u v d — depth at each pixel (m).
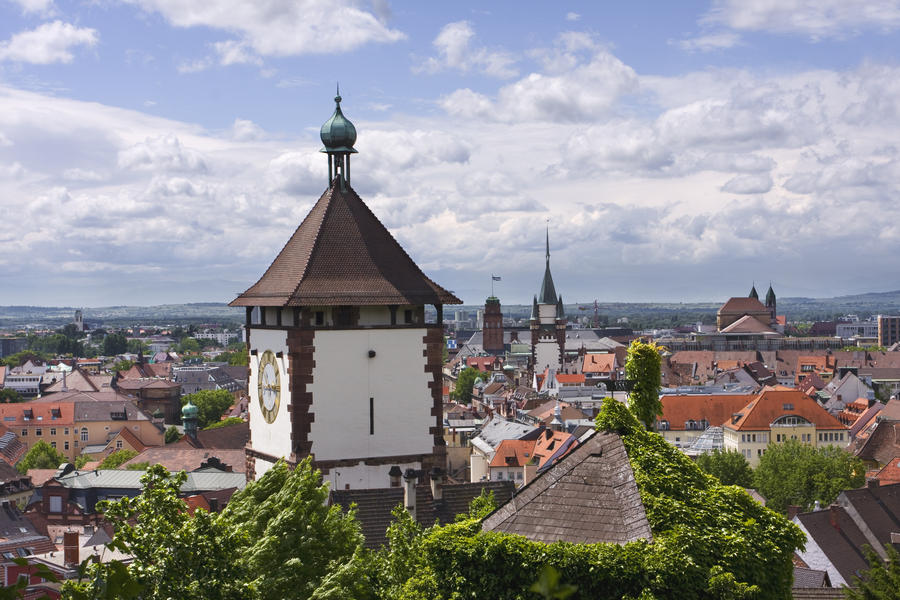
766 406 190.25
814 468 135.50
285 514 29.03
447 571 22.52
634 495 22.81
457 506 39.16
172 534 24.77
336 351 38.62
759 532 22.69
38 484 166.38
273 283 40.72
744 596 20.88
